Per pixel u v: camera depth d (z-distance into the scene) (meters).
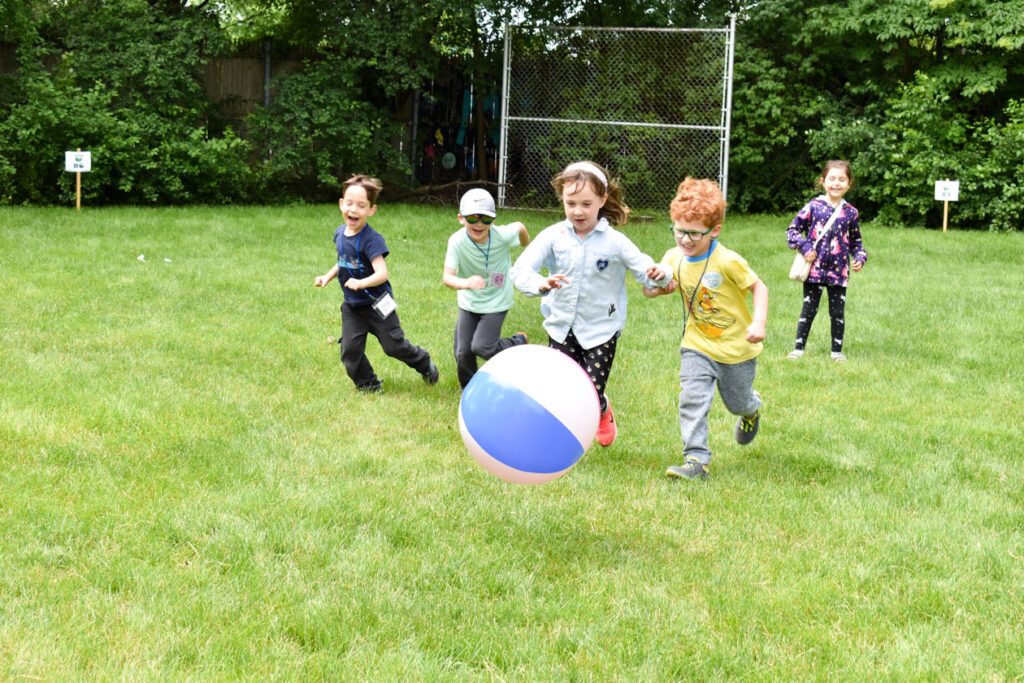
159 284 8.73
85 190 15.13
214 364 6.17
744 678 2.69
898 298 9.54
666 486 4.31
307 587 3.16
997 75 16.69
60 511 3.64
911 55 18.00
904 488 4.36
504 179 17.53
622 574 3.36
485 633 2.88
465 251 5.53
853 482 4.44
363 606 3.03
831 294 7.16
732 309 4.40
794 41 17.88
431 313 8.15
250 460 4.43
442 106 19.42
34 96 14.75
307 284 9.20
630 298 9.44
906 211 17.00
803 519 3.92
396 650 2.79
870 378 6.51
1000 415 5.60
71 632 2.77
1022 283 10.49
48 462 4.23
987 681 2.66
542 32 17.78
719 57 17.22
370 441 4.83
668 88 17.45
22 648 2.65
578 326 4.75
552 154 17.81
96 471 4.14
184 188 16.14
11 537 3.40
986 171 15.95
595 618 3.01
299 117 16.92
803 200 18.72
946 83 17.08
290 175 17.77
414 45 17.55
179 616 2.90
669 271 4.37
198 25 16.92
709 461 4.46
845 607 3.13
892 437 5.13
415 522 3.76
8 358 5.89
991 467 4.65
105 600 2.96
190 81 16.39
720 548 3.62
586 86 17.75
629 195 17.62
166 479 4.09
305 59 18.06
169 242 11.41
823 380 6.45
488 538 3.67
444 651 2.79
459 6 17.03
